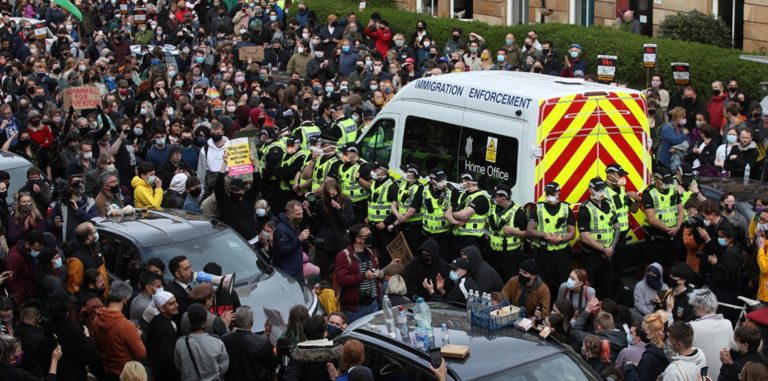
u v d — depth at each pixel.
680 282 11.37
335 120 18.06
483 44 24.61
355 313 12.30
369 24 26.69
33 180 14.74
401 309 9.38
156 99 21.36
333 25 27.16
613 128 13.79
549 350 8.56
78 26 31.50
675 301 11.41
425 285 12.07
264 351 9.65
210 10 31.00
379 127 16.17
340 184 15.31
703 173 16.80
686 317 11.24
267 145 16.77
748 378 8.53
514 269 13.55
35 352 10.08
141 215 13.20
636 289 12.44
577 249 13.61
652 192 13.79
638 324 10.10
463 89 14.61
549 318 10.55
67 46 26.02
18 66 22.58
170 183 16.20
